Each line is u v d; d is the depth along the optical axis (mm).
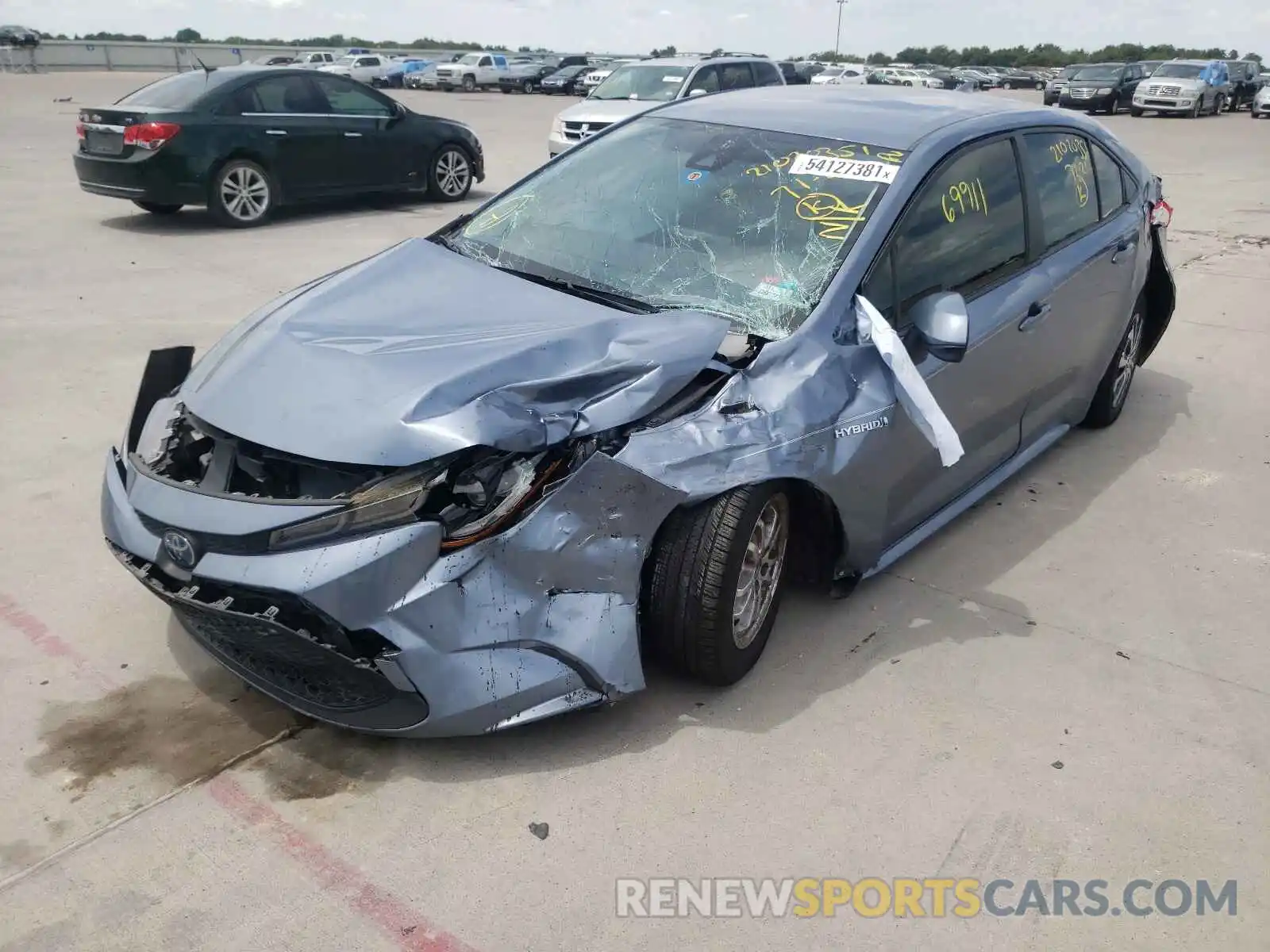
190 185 10008
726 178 3850
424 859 2615
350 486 2740
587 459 2752
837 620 3740
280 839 2660
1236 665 3574
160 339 6594
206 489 2844
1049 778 3000
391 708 2773
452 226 4137
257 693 3209
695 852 2684
